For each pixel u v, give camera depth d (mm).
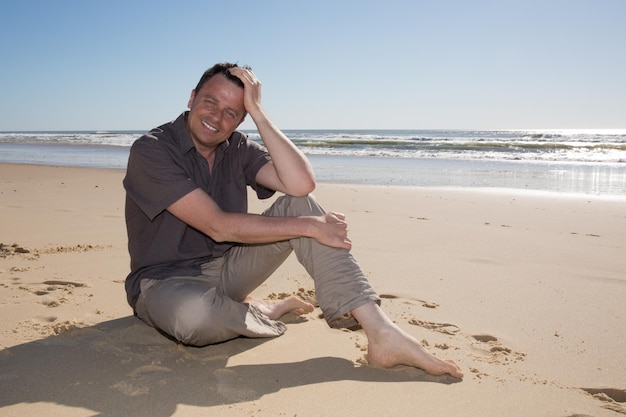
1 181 9836
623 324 2688
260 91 2271
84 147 27219
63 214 5887
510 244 4625
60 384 1786
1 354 2031
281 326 2430
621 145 20172
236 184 2359
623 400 1947
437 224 5648
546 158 16062
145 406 1649
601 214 6445
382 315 2061
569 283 3432
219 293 2135
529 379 2006
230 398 1732
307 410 1666
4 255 3826
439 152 19047
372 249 4395
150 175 2043
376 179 10836
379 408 1697
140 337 2248
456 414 1678
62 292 2932
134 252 2203
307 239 2143
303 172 2221
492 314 2824
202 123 2125
